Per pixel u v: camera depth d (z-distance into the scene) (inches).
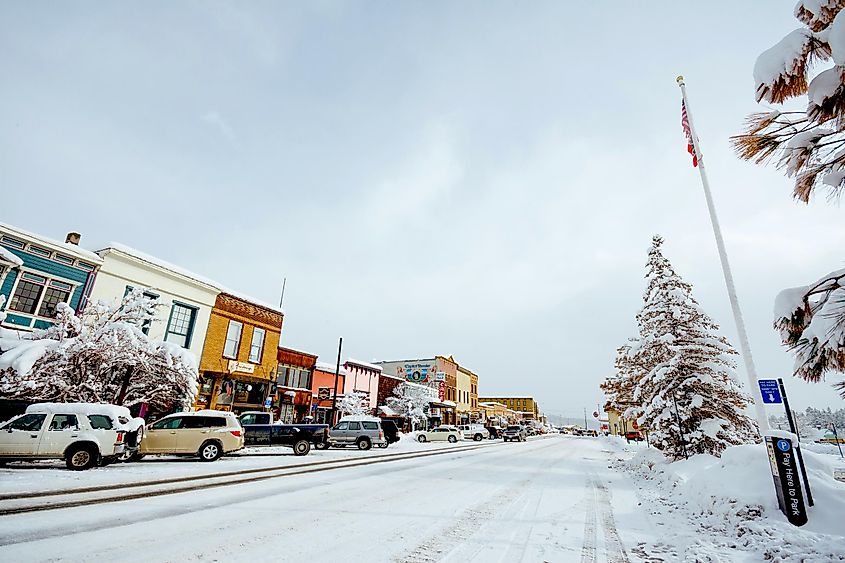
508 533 274.5
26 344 573.9
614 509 367.9
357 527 277.3
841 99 138.5
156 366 682.2
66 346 592.4
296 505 338.6
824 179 144.8
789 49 139.3
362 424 1040.8
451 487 460.4
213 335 994.1
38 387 585.6
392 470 597.9
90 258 776.3
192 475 469.4
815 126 152.2
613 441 2032.5
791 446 279.6
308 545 235.0
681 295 719.7
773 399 314.0
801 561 206.7
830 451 1187.9
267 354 1129.4
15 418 481.4
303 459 707.4
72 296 753.6
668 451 677.9
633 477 615.8
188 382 703.1
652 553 237.6
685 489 408.8
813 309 149.8
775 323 157.0
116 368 647.8
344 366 1530.5
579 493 453.4
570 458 971.9
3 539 223.8
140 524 263.9
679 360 681.0
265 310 1143.6
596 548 245.6
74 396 606.5
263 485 426.0
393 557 219.6
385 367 2412.6
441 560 217.8
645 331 781.9
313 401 1316.4
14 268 684.7
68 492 349.7
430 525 288.8
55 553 207.2
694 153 482.6
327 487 430.0
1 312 617.0
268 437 795.4
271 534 254.1
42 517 269.9
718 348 679.7
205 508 314.3
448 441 1531.7
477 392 2992.1
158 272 891.4
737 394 650.8
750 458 354.9
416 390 1822.1
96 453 492.4
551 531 283.4
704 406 671.8
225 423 660.7
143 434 581.9
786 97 151.1
